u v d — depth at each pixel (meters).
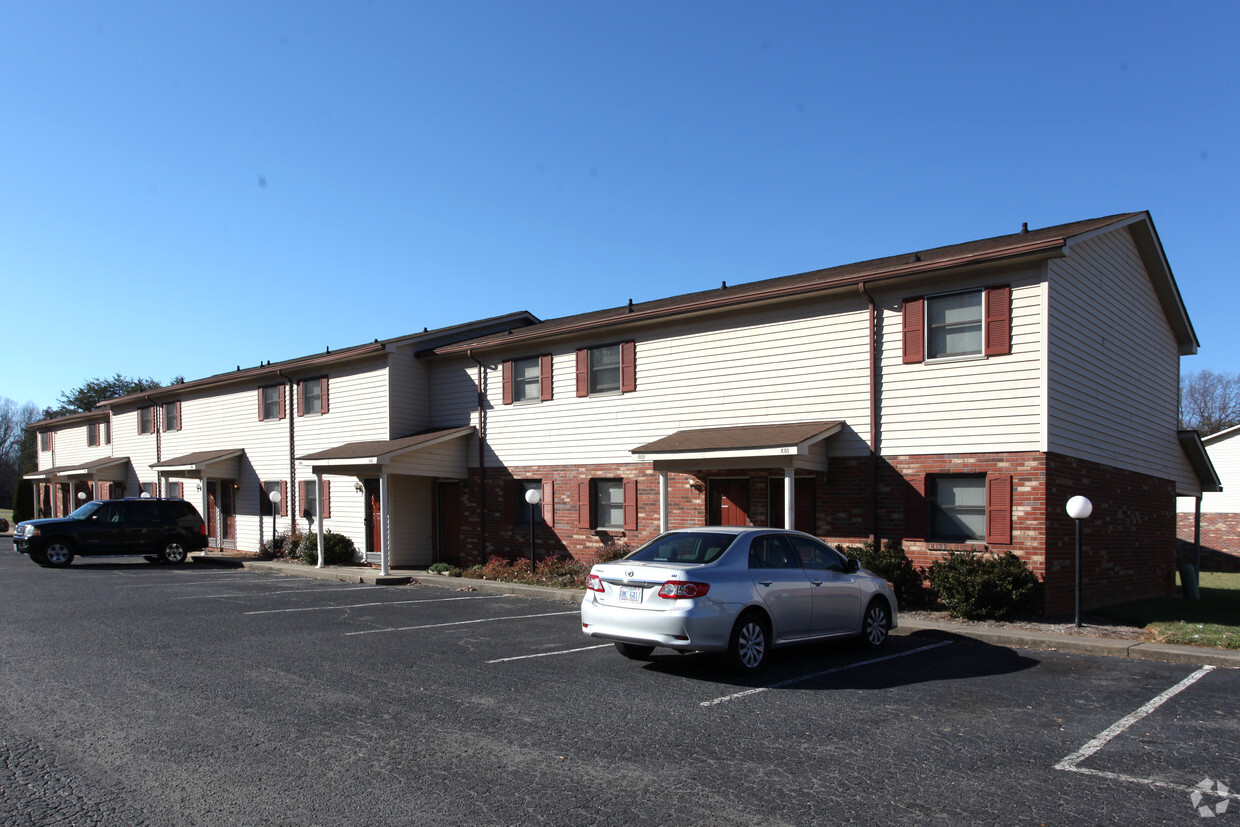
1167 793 5.23
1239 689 8.12
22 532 22.58
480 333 24.25
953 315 13.96
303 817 4.79
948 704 7.51
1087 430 14.35
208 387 28.86
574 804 5.02
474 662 9.31
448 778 5.46
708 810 4.93
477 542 21.16
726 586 8.62
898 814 4.88
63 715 6.97
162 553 23.27
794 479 15.61
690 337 17.33
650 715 7.07
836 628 9.79
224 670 8.80
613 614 8.77
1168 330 18.78
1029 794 5.20
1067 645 10.35
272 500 24.08
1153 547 17.48
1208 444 30.56
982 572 12.19
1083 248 14.38
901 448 14.27
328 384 24.09
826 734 6.52
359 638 10.87
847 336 15.07
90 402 61.69
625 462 18.25
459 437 21.17
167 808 4.92
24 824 4.68
